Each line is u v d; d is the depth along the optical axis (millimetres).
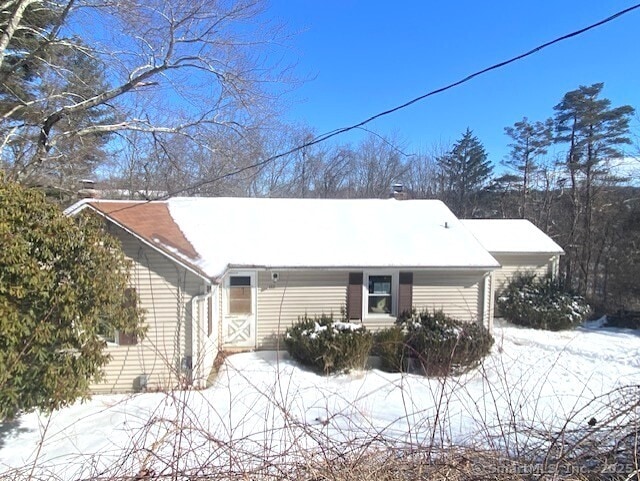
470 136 39094
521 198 33594
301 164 32812
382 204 15898
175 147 14539
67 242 6359
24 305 5863
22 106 12289
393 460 2754
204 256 10836
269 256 12125
